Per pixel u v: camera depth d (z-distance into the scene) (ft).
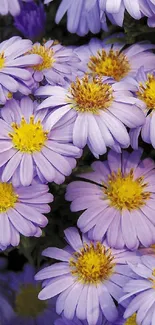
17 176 0.83
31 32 1.09
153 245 0.88
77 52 1.02
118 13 0.93
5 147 0.85
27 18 1.08
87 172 0.92
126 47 1.04
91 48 1.03
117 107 0.87
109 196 0.90
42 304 1.02
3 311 1.01
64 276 0.87
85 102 0.86
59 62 0.95
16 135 0.85
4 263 1.04
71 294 0.85
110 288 0.86
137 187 0.91
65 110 0.87
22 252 0.97
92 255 0.87
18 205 0.85
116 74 0.99
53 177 0.82
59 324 0.88
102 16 0.95
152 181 0.92
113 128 0.85
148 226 0.88
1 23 1.17
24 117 0.87
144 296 0.79
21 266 1.05
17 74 0.87
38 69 0.93
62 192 0.94
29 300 1.02
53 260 0.97
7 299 1.02
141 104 0.89
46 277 0.87
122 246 0.86
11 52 0.91
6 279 1.03
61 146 0.84
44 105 0.87
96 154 0.85
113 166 0.92
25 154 0.84
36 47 0.95
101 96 0.87
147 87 0.91
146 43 1.02
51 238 0.95
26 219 0.84
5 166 0.83
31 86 0.87
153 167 0.93
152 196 0.91
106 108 0.87
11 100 0.88
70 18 1.01
